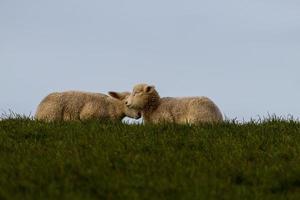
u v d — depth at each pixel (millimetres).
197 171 14477
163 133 18281
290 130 18609
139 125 19516
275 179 14102
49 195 12492
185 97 22578
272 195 13258
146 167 14703
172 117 22219
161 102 22781
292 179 14047
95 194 12914
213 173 14422
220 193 13031
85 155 15555
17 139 17922
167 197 12773
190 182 13617
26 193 12633
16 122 19891
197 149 16719
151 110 22812
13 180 13492
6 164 14781
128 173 14172
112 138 17328
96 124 19422
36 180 13508
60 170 14156
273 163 15266
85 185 13398
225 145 16828
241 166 14961
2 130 18609
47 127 19016
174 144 17078
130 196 12672
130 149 16391
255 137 17562
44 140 17781
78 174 13992
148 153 16109
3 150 16578
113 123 20016
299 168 14438
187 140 17344
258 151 16344
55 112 23406
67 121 20500
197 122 21078
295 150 16141
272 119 20000
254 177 14359
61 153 15938
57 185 13117
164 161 15227
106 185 13250
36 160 15141
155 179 13734
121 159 15281
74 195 12469
